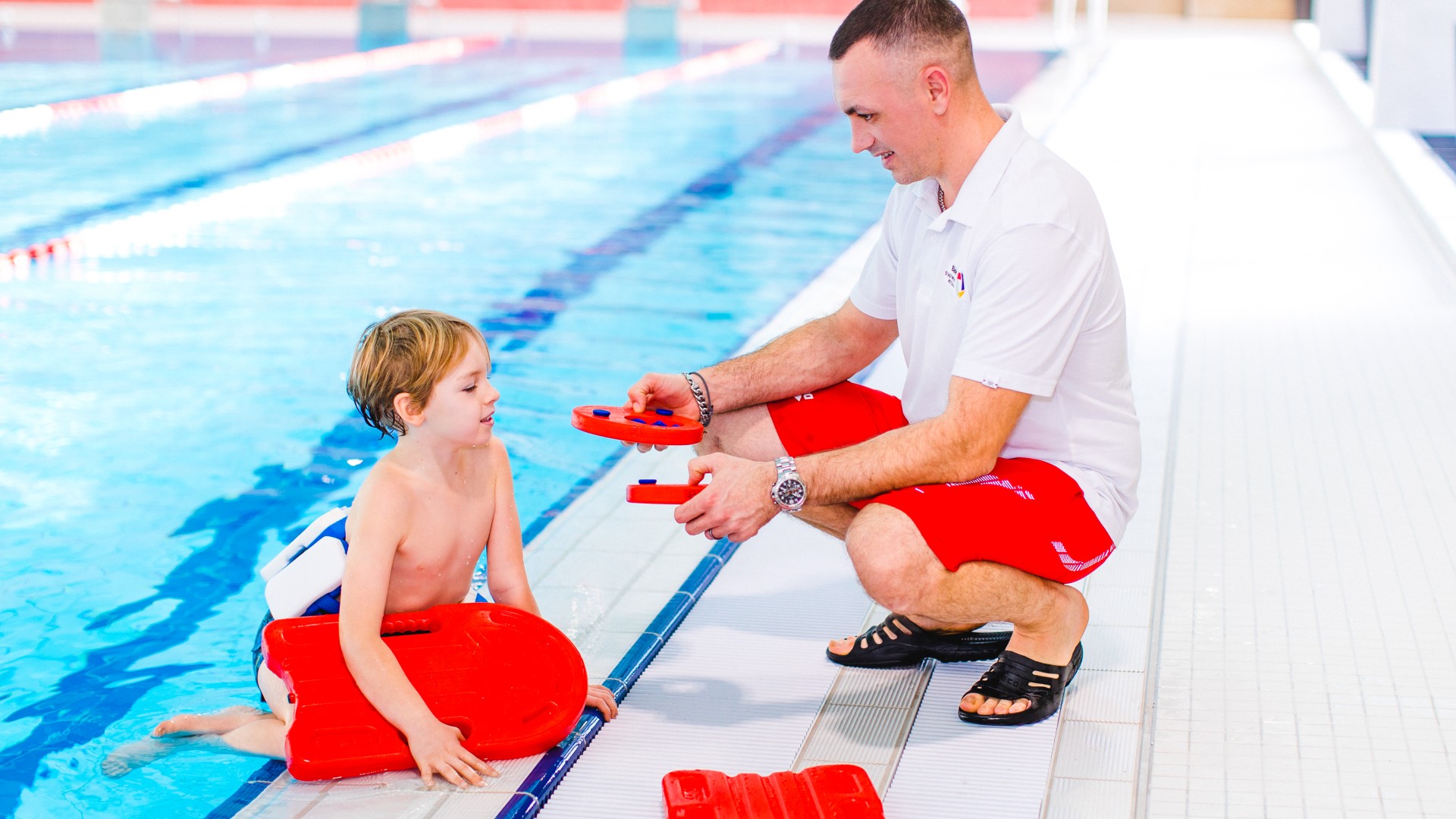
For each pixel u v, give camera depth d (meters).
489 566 2.42
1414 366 4.15
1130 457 2.34
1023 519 2.16
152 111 10.77
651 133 9.95
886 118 2.22
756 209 7.36
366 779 2.06
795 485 2.17
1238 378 4.11
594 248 6.41
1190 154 8.05
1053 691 2.26
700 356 4.75
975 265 2.25
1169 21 17.08
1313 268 5.45
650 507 3.30
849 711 2.31
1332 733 2.20
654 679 2.43
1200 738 2.21
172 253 6.23
